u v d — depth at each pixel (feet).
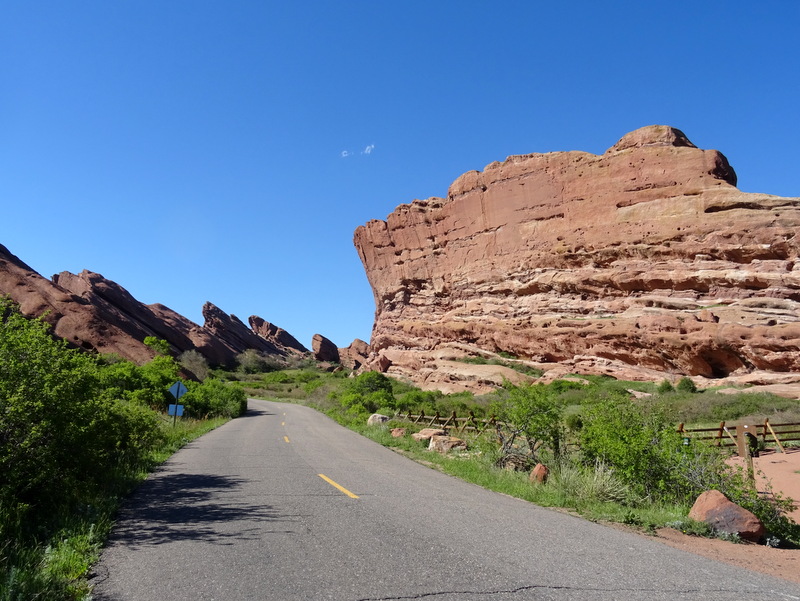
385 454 50.06
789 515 32.68
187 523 21.61
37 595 12.82
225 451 49.57
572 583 14.74
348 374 318.04
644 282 165.37
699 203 161.79
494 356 192.85
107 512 22.59
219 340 373.81
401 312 251.19
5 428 21.77
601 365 159.02
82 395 26.03
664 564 17.26
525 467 38.99
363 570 15.47
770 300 139.95
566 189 193.57
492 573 15.39
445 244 236.63
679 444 30.81
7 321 24.22
